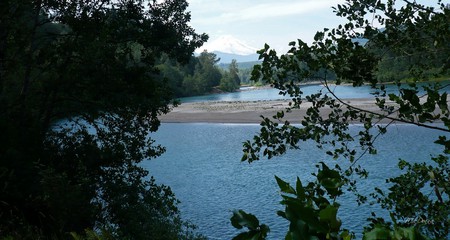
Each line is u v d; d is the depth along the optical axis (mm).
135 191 18766
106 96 18562
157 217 18812
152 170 48562
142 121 20219
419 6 5008
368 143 5617
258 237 1211
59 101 19219
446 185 5668
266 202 33000
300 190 1287
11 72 16953
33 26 19328
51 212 10508
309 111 5664
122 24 20078
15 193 10094
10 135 13648
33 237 8727
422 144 49438
